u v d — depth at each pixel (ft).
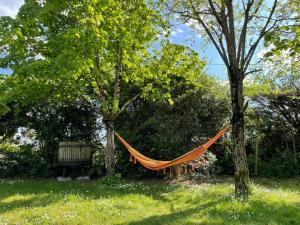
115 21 50.90
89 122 72.33
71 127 72.02
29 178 66.64
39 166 67.46
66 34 43.01
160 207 38.47
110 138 55.72
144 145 63.98
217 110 64.90
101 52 51.83
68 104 69.41
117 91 56.95
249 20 44.27
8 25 48.19
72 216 33.32
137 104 67.00
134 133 64.90
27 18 49.03
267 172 64.39
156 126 61.57
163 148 62.44
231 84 44.39
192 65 58.29
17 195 45.03
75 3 48.44
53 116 70.38
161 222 31.50
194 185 54.54
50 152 69.00
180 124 61.57
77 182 59.16
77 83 55.62
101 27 49.93
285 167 63.98
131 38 51.88
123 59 55.98
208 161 62.95
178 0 47.96
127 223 31.30
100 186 51.70
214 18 49.29
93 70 53.98
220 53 44.93
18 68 45.70
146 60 60.34
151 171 63.87
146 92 59.11
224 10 44.42
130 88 66.23
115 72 59.00
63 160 65.51
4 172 67.36
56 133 70.49
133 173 64.64
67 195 43.14
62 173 67.72
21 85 49.90
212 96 64.85
